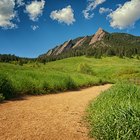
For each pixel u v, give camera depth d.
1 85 16.06
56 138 7.98
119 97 12.50
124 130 7.08
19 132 8.30
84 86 33.00
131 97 12.03
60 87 23.95
